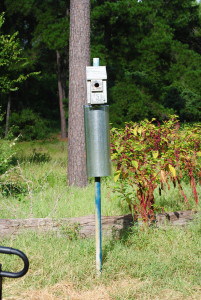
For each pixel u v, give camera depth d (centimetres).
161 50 2869
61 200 851
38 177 1128
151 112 2712
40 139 3253
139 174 623
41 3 2855
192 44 3725
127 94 2559
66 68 3300
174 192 877
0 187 919
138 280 506
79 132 1112
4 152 1127
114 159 635
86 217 630
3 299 453
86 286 488
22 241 582
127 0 2648
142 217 628
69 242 599
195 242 604
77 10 1120
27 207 789
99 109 504
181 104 3192
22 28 3169
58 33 2628
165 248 587
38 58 3142
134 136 665
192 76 3067
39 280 489
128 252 563
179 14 3516
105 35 2775
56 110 4075
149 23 3073
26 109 3453
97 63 510
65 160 1689
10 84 1509
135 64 2883
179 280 495
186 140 670
